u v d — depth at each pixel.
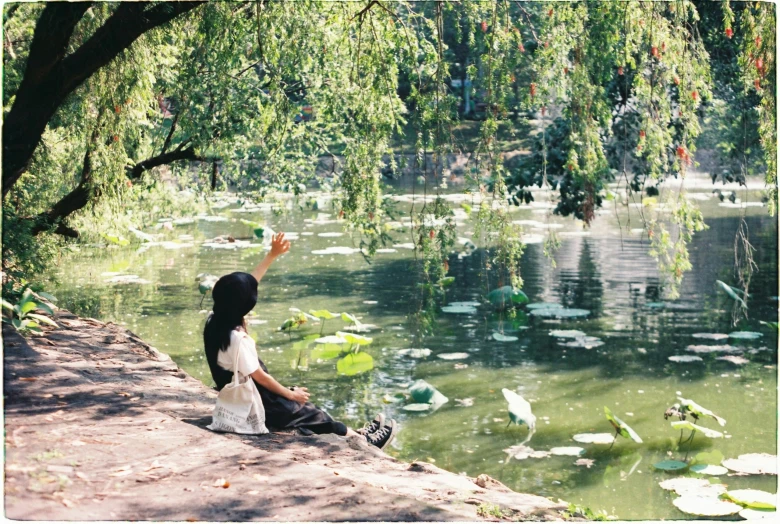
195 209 22.19
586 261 17.02
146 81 10.30
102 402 5.21
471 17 7.75
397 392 8.89
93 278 15.44
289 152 12.25
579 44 7.26
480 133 7.67
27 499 3.58
